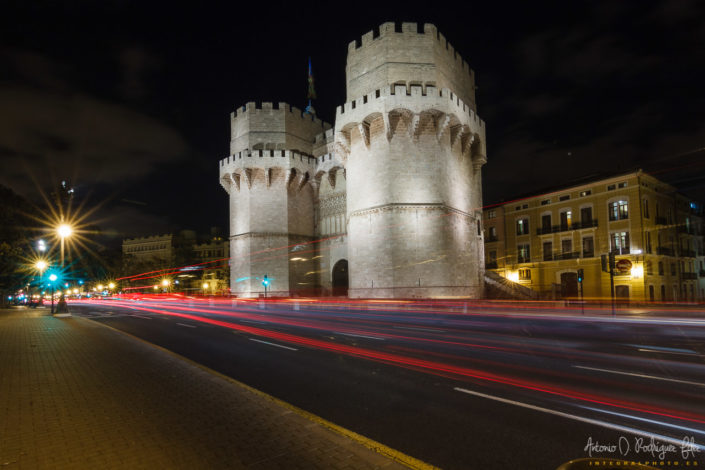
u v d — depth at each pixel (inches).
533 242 1866.4
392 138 1480.1
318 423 219.6
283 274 1987.0
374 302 1400.1
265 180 1993.1
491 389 299.4
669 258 1667.1
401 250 1444.4
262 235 1977.1
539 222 1850.4
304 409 259.3
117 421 221.1
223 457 175.6
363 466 167.8
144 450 182.7
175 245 4092.0
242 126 2094.0
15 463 168.4
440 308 1230.3
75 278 2321.6
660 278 1592.0
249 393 276.7
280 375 354.3
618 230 1587.1
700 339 550.3
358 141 1577.3
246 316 1048.2
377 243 1478.8
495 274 1815.9
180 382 307.6
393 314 1058.1
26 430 207.2
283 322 856.3
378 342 535.5
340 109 1598.2
